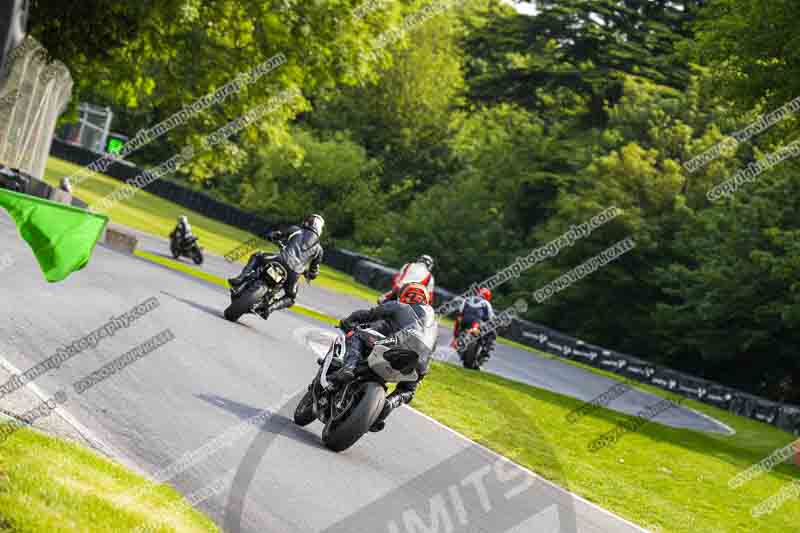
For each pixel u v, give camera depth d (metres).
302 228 46.31
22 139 64.62
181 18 85.31
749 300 131.50
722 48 91.56
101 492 17.31
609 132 182.50
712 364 148.88
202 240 133.75
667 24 196.12
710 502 43.34
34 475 16.70
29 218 17.45
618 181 166.25
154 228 127.62
